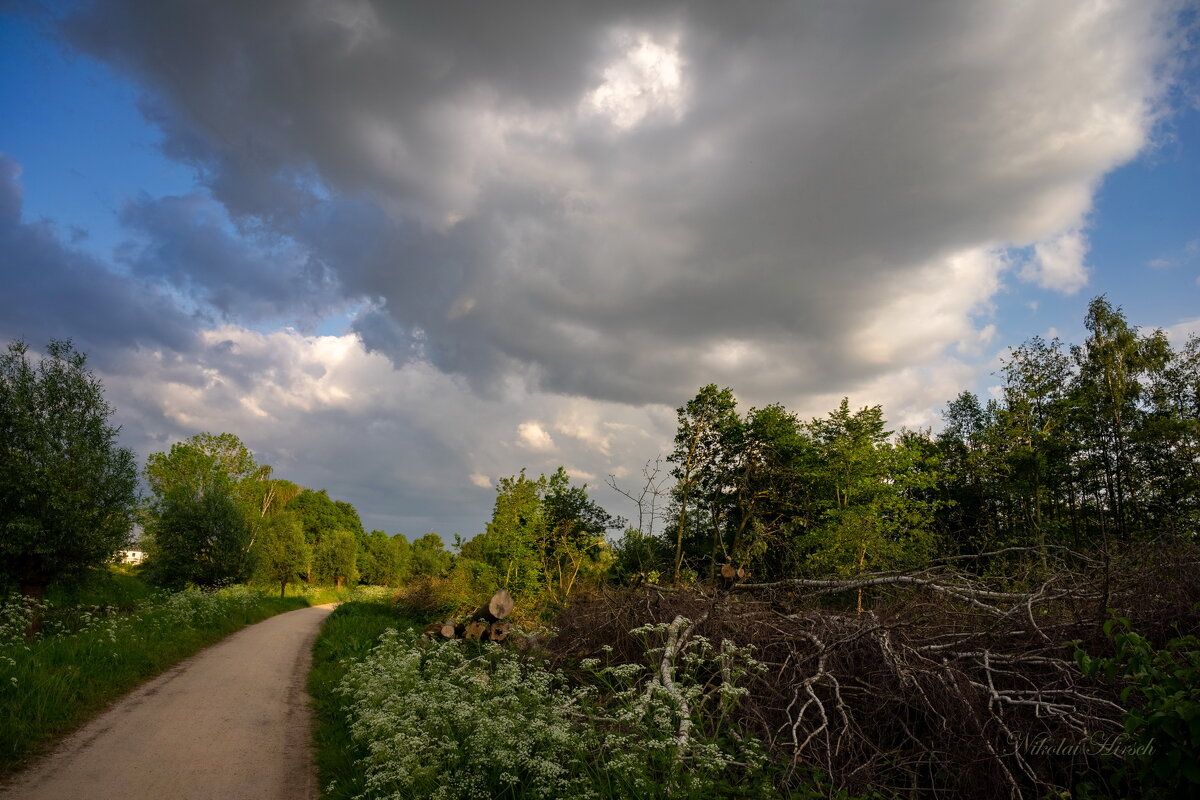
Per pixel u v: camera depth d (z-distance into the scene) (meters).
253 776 6.39
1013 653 6.30
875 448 23.95
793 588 10.16
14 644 9.31
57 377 17.28
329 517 86.00
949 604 7.87
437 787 5.13
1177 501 23.28
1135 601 6.21
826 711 6.11
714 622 7.79
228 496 30.00
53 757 6.40
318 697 10.12
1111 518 25.72
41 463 16.33
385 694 7.42
